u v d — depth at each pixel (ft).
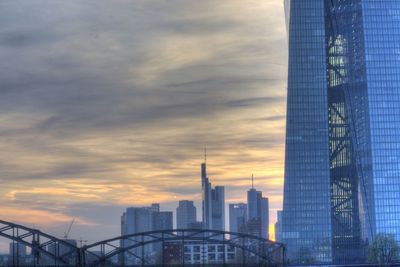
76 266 632.38
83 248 636.48
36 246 629.92
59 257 631.15
